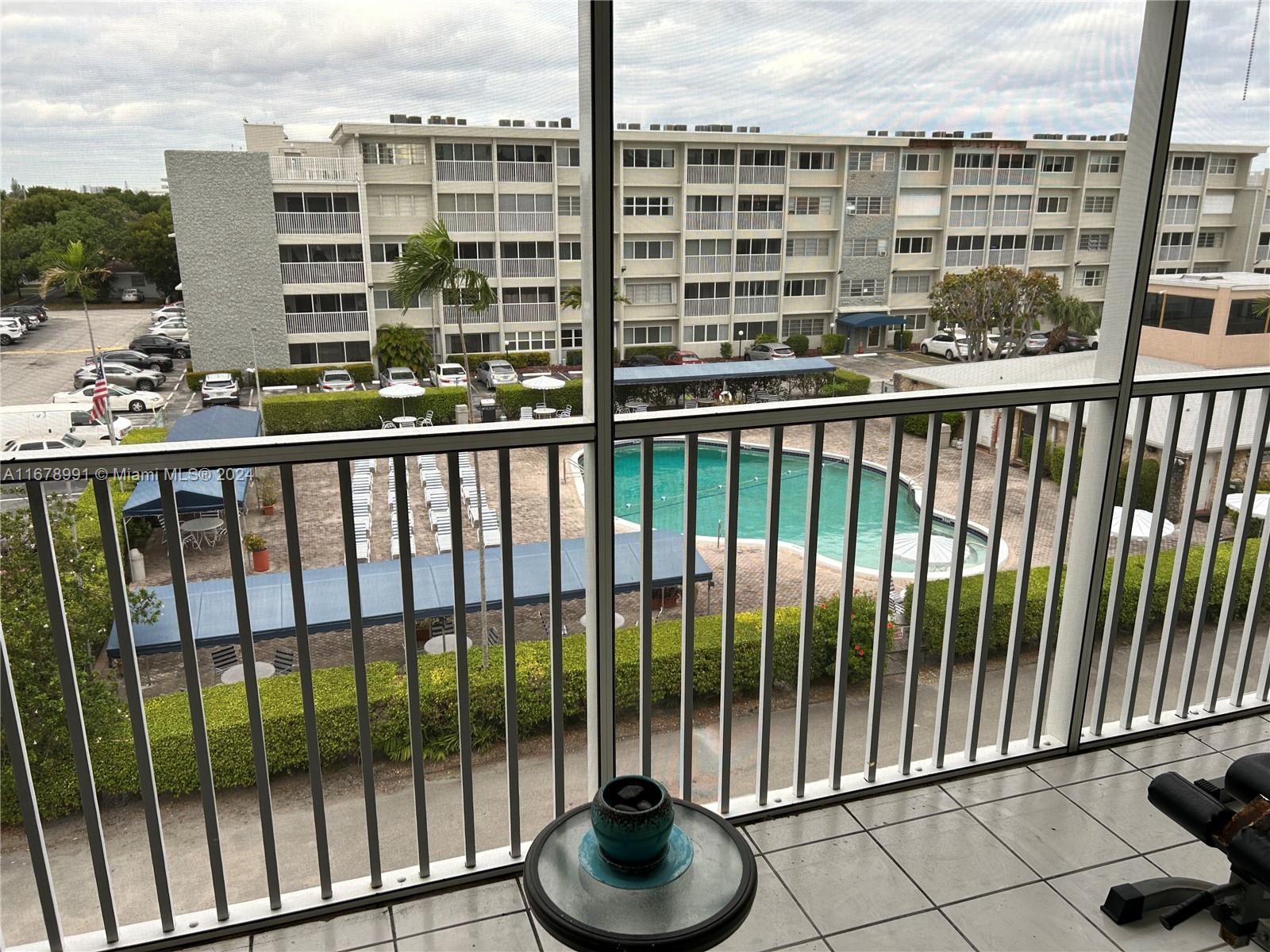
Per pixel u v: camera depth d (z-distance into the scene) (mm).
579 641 9055
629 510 18609
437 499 13703
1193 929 1537
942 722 1921
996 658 8375
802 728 1796
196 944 1459
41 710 4891
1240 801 1401
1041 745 2055
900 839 1755
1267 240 12883
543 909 934
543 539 14812
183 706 6176
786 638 7805
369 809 1513
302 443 1273
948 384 18359
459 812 6035
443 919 1522
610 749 1621
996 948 1482
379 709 6516
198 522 12523
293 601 1345
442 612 9852
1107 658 2053
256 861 5488
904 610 8461
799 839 1748
